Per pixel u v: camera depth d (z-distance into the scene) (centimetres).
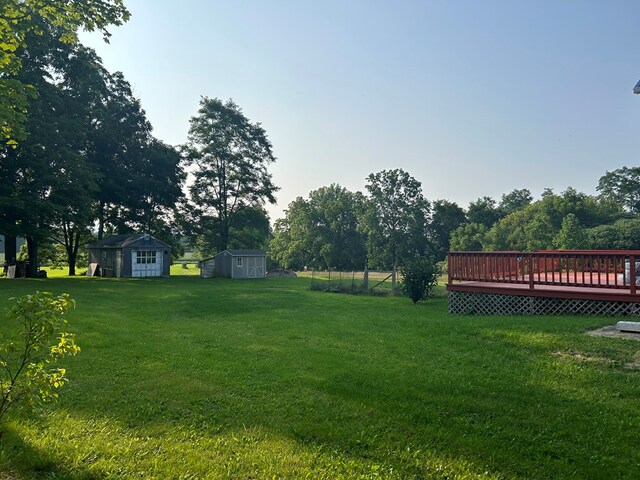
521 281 1139
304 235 5900
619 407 480
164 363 682
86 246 4031
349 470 353
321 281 2842
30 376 359
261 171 4356
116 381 584
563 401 503
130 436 410
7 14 1173
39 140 2503
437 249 4438
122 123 3556
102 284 2475
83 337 865
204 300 1656
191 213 4172
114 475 336
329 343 835
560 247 3312
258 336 911
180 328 1013
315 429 431
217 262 3631
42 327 354
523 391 536
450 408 488
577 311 1027
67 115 2794
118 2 1288
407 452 386
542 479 346
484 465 365
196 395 530
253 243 4603
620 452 386
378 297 1883
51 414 457
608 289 1038
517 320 962
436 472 354
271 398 521
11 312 354
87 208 2789
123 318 1155
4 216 2517
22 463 351
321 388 558
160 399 515
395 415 468
